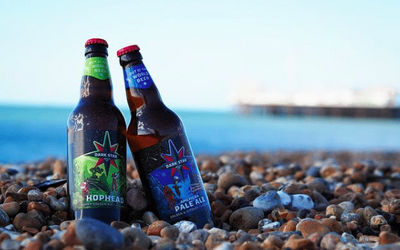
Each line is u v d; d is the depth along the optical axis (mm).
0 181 855
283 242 552
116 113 637
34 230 594
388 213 764
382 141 7031
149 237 561
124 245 507
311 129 10617
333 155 3496
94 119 615
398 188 1163
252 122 14273
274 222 673
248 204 775
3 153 3742
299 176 1197
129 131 652
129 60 662
